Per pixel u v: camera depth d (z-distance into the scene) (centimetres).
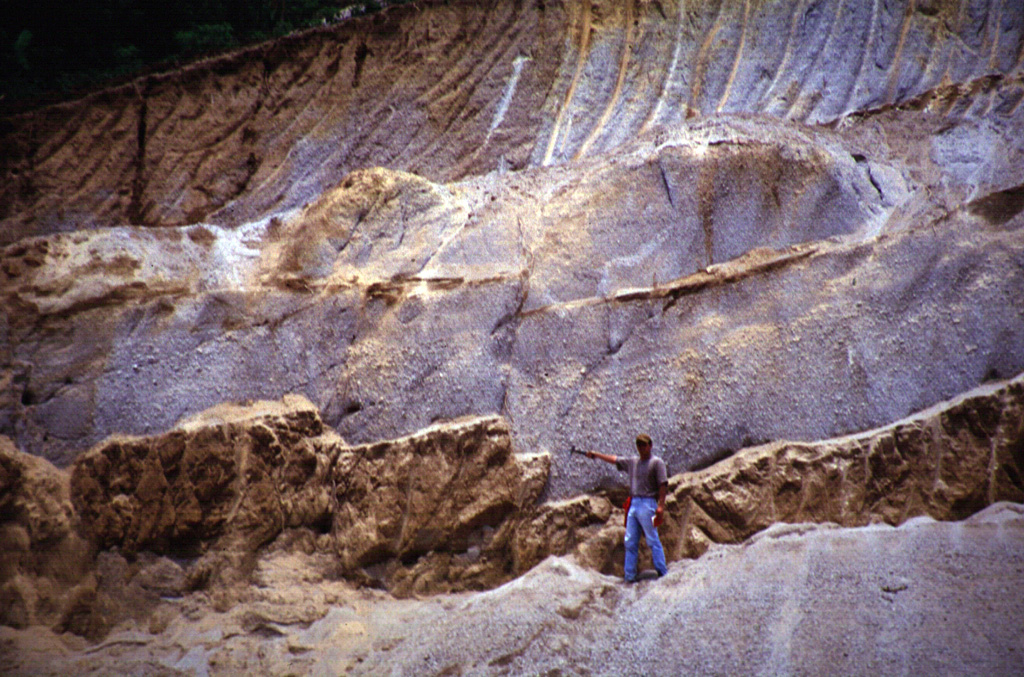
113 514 723
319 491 745
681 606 591
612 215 809
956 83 873
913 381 673
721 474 684
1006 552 557
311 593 700
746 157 786
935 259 700
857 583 560
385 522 715
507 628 603
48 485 728
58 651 666
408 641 629
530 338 777
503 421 741
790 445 680
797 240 755
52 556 709
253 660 639
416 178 869
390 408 763
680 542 682
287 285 820
